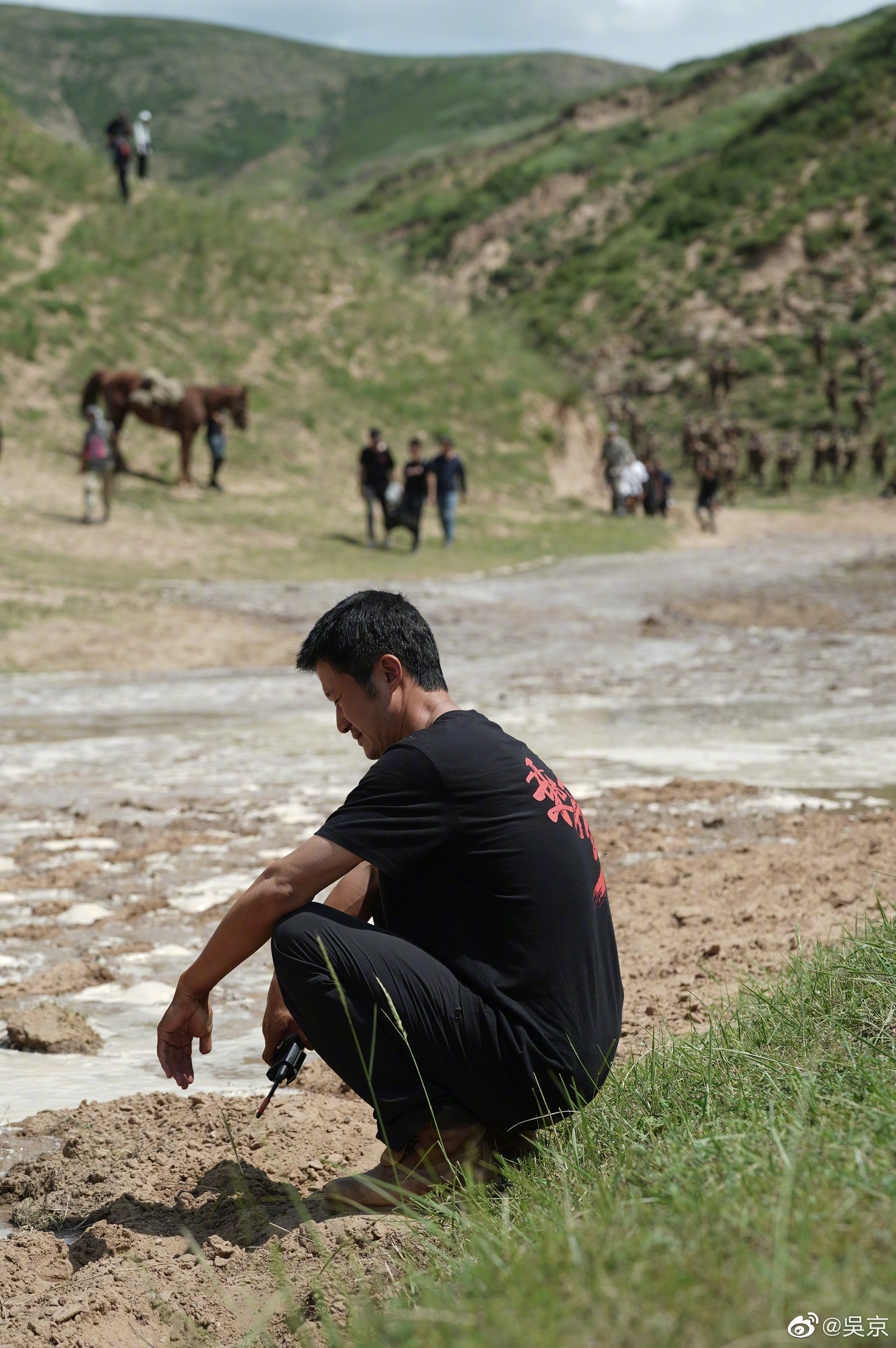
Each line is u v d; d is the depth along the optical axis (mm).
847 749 8914
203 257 32938
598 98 92625
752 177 62562
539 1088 2605
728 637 15414
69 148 35594
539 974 2611
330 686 2842
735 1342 1467
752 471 45406
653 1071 2914
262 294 33219
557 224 71125
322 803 7523
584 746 9117
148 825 7117
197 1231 2734
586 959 2678
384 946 2604
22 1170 3137
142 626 15547
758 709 10703
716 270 57938
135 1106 3488
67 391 27125
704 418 50438
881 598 18922
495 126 139250
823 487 43094
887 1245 1666
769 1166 2053
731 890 5273
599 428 36344
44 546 20312
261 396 30109
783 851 5879
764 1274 1596
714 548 29359
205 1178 2961
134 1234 2682
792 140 63438
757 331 54219
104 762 9039
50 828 7137
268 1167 3021
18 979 4742
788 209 59062
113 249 31609
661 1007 3869
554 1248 1846
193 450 27609
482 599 18594
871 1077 2477
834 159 61344
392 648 2785
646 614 17406
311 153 143250
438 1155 2658
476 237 74125
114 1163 3092
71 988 4609
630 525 30375
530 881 2615
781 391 50812
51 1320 2316
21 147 33969
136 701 11875
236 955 2672
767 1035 3043
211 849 6547
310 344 32500
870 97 63281
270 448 28625
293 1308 2217
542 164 78750
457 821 2607
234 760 9078
